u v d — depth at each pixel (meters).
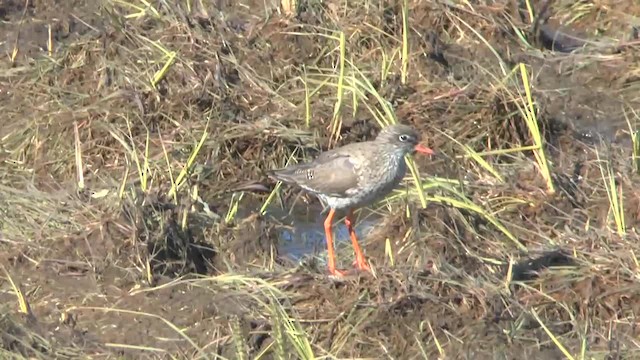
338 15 20.25
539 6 21.58
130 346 13.62
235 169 17.52
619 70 19.86
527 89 17.11
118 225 15.30
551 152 17.94
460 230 15.59
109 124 17.84
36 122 18.08
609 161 16.52
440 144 17.80
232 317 13.88
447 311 13.90
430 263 14.71
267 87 18.78
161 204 15.70
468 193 16.61
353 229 15.47
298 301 14.34
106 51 19.22
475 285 14.23
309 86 18.92
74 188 16.81
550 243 15.45
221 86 18.50
